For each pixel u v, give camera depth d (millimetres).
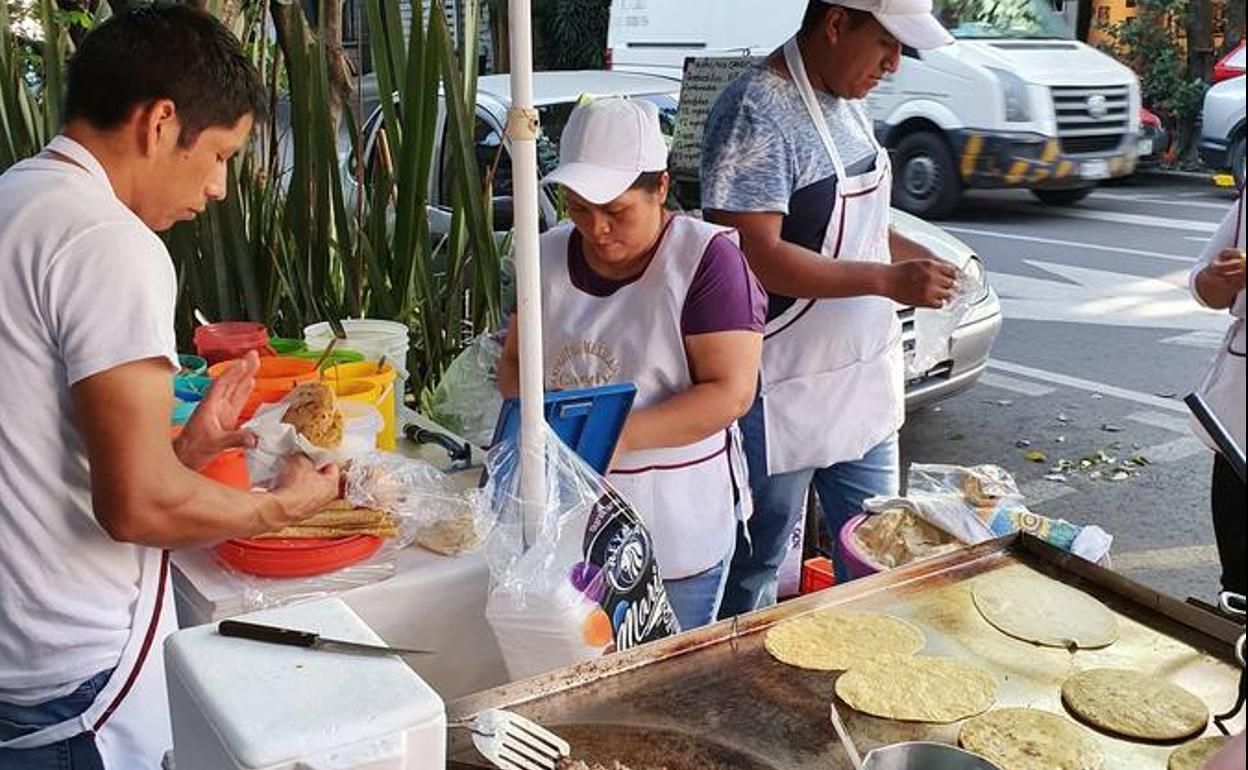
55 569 1471
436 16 2838
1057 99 8398
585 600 1522
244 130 1522
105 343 1352
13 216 1370
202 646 1109
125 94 1398
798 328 2475
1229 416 2238
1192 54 10625
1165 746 1323
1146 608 1595
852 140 2461
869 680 1423
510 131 1433
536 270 1485
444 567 1697
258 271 3033
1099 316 6371
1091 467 4438
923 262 2271
